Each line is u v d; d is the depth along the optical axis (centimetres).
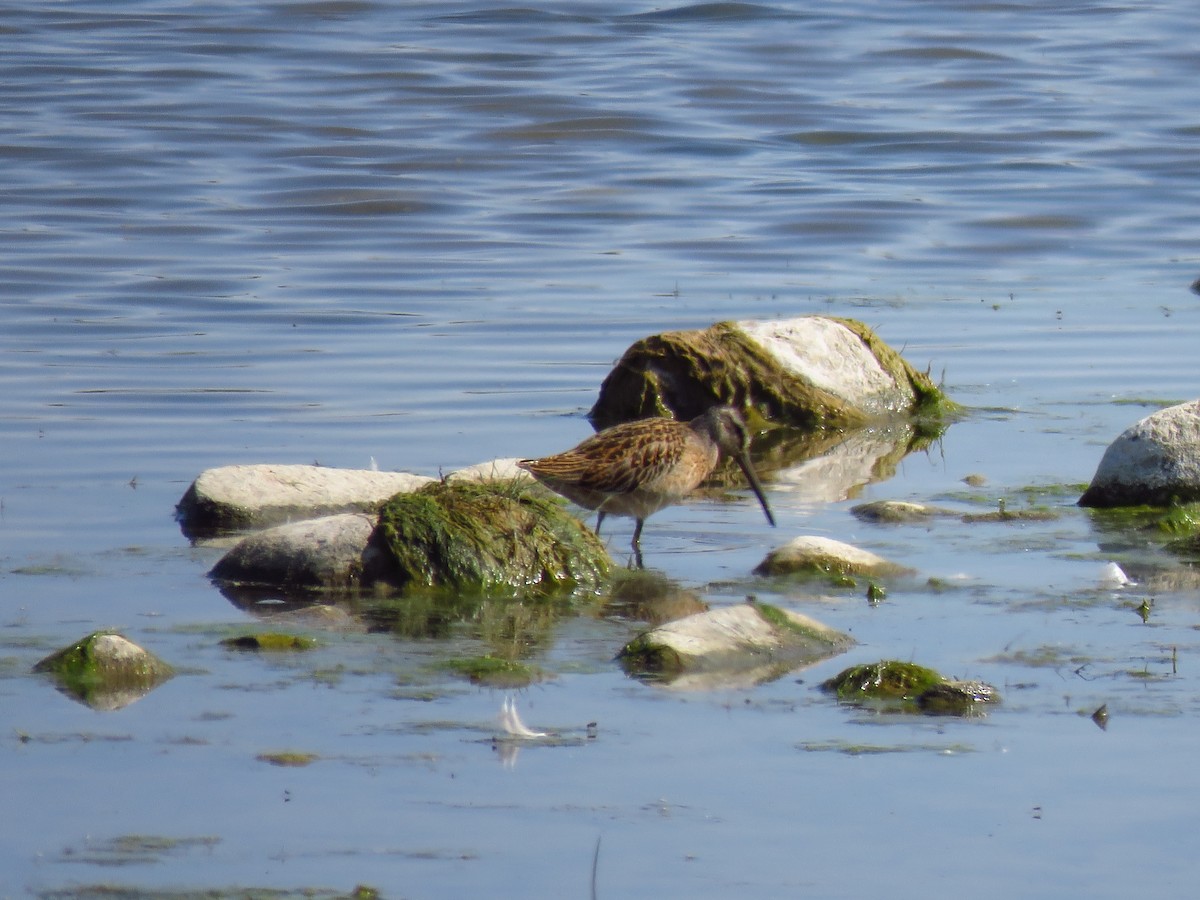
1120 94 13412
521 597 4325
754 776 3184
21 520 4962
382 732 3353
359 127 12250
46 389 6656
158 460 5694
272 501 4984
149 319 7912
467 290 8581
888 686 3603
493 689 3612
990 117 12750
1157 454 5197
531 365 7256
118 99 12850
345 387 6806
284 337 7631
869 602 4256
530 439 6106
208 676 3656
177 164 11219
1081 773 3212
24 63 13938
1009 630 4019
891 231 9969
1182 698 3569
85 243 9388
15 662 3709
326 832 2928
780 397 6688
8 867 2784
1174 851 2916
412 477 5181
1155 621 4081
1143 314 8156
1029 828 2995
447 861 2836
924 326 7938
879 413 6706
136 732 3334
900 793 3125
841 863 2862
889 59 14525
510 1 16775
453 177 11094
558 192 10794
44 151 11394
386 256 9281
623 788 3127
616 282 8769
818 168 11494
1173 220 10269
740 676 3719
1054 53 14812
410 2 16700
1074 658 3812
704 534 4975
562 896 2731
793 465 5988
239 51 14562
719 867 2838
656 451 4769
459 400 6675
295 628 4003
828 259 9325
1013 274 9025
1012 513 5119
